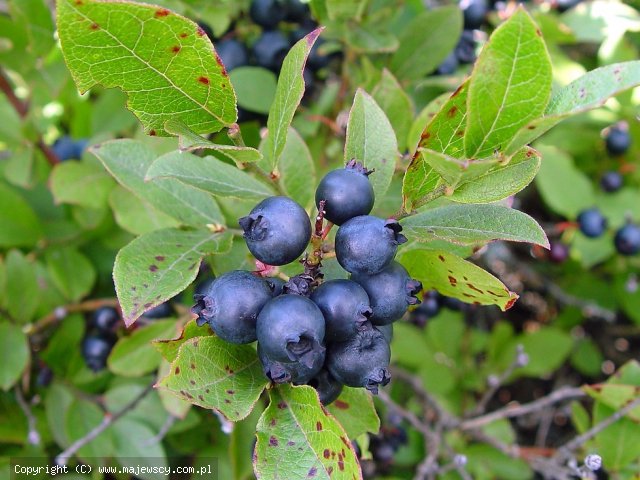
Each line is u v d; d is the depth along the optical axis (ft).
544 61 0.30
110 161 0.48
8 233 0.75
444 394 0.93
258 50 0.70
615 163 0.92
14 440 0.73
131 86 0.34
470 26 0.81
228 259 0.48
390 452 0.77
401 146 0.57
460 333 0.95
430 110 0.55
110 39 0.32
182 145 0.35
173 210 0.48
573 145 0.92
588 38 0.84
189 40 0.33
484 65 0.30
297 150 0.50
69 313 0.74
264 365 0.35
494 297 0.39
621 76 0.31
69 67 0.33
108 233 0.79
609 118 0.85
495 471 0.82
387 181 0.44
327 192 0.38
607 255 0.88
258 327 0.33
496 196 0.35
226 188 0.44
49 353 0.73
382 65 0.73
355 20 0.67
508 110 0.32
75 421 0.71
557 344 0.97
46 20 0.77
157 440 0.66
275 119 0.40
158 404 0.71
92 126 0.81
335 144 0.74
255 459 0.35
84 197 0.66
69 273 0.75
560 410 1.02
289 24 0.76
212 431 0.76
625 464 0.64
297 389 0.36
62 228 0.79
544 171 0.88
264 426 0.36
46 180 0.83
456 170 0.33
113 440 0.70
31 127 0.76
